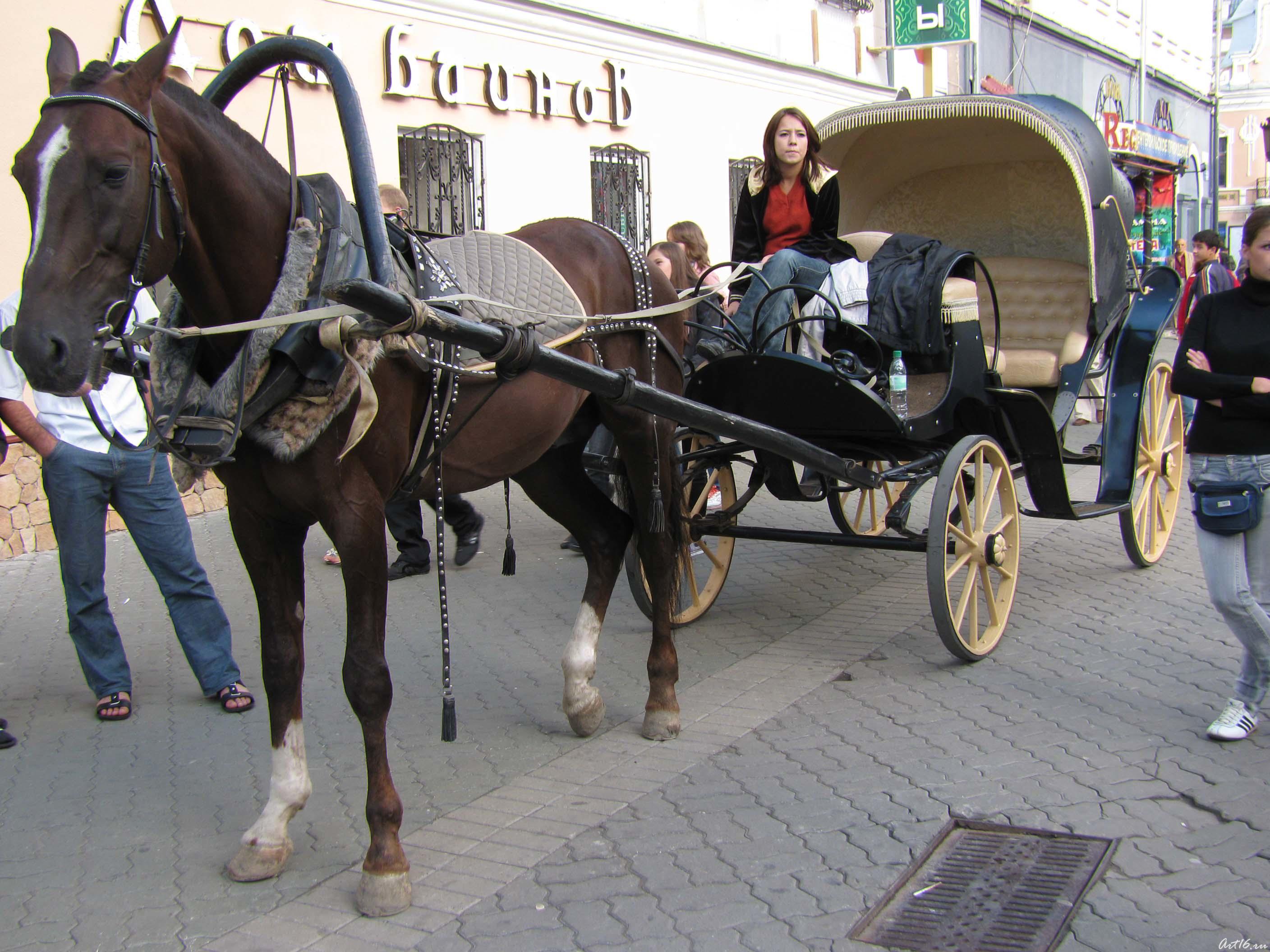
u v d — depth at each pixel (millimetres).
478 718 4793
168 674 5512
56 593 6969
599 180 12289
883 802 3799
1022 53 20906
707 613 6227
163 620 6402
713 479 6145
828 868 3393
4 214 7473
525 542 8055
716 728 4559
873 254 5859
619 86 12156
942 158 7055
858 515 7520
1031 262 7055
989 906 3148
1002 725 4418
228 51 8586
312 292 3137
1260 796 3717
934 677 5016
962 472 5156
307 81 9086
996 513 8250
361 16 9547
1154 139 12453
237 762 4441
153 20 8180
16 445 7797
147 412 3049
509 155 11023
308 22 9156
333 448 3199
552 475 4676
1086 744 4199
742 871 3395
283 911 3297
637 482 4637
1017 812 3678
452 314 3326
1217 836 3473
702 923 3125
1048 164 6906
